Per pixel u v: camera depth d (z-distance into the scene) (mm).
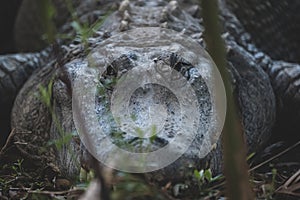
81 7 6207
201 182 3244
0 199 3660
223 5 6098
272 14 6391
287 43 6527
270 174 4117
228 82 2385
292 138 5406
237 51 5070
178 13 5227
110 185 2867
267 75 5465
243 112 4836
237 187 2432
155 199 2926
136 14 5148
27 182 4051
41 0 2355
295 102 5523
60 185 3812
